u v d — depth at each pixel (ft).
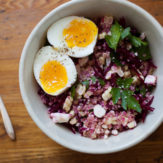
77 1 1.11
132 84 1.19
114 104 1.18
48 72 1.17
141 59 1.19
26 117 1.29
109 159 1.28
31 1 1.30
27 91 1.11
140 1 1.29
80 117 1.19
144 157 1.28
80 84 1.18
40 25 1.11
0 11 1.31
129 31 1.17
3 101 1.30
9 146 1.29
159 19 1.29
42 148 1.29
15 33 1.30
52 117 1.16
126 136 1.14
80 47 1.18
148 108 1.16
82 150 1.06
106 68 1.20
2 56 1.30
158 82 1.16
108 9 1.16
